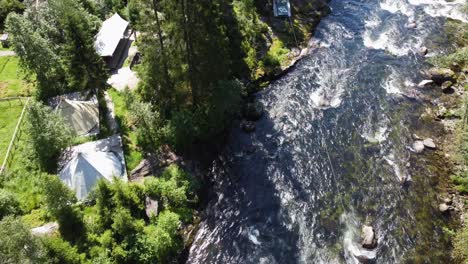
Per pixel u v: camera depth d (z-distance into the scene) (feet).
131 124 153.89
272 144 147.64
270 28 202.18
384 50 184.24
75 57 148.66
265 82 175.73
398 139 143.54
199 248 117.80
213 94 145.48
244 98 167.73
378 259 110.32
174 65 139.23
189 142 143.23
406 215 120.26
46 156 138.00
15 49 158.81
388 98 159.84
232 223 123.65
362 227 118.01
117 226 110.42
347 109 157.28
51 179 110.22
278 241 117.50
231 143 149.48
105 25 198.18
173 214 117.80
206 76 142.92
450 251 110.83
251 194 131.64
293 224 121.39
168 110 153.17
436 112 151.84
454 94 158.20
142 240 109.70
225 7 166.30
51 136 136.26
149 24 132.16
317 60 184.34
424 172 131.75
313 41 196.03
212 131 148.66
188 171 138.21
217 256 115.34
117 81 177.99
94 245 108.88
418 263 108.78
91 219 117.80
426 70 170.09
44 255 96.27
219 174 139.13
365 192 127.85
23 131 153.48
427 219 118.83
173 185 125.90
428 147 139.13
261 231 120.67
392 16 205.26
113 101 166.40
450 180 128.88
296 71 179.93
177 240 117.91
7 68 191.93
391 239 114.62
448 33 188.85
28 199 128.47
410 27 194.90
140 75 148.25
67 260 100.83
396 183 129.39
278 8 209.26
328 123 152.66
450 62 170.30
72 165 129.49
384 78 168.86
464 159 132.67
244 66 176.14
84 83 154.81
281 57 186.39
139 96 159.43
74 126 149.07
